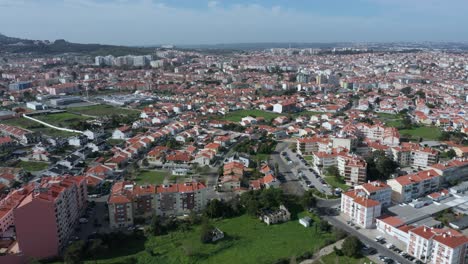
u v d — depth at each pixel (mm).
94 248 193125
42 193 197500
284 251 195875
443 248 180375
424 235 188625
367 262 185625
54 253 195750
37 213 188750
